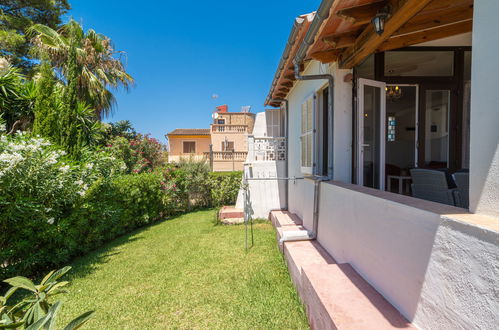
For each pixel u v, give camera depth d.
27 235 3.75
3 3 11.27
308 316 2.44
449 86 3.74
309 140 4.66
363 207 2.34
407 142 5.91
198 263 4.14
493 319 1.01
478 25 1.27
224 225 6.93
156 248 5.02
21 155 3.58
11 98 6.09
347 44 2.90
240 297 3.03
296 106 6.20
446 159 3.84
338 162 3.65
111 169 5.98
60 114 5.63
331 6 2.13
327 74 3.79
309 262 3.19
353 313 1.77
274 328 2.43
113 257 4.55
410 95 4.70
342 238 2.93
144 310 2.84
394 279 1.82
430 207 1.54
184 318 2.68
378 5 2.27
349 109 3.64
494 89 1.19
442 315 1.33
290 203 7.07
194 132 25.16
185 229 6.59
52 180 3.97
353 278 2.36
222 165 17.88
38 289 1.39
